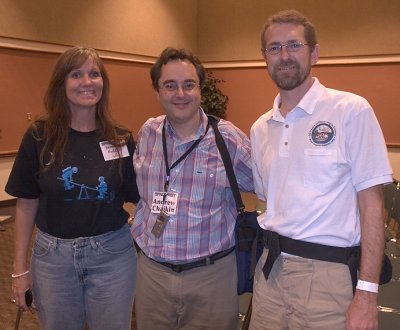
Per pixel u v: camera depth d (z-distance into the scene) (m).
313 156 1.36
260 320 1.50
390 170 1.28
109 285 1.62
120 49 6.78
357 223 1.36
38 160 1.57
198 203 1.56
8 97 5.24
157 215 1.60
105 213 1.60
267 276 1.45
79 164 1.57
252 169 1.63
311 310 1.35
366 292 1.27
